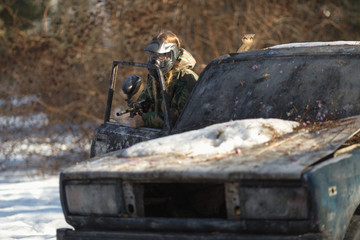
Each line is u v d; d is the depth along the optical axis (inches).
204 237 442.3
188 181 450.3
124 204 477.4
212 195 532.1
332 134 511.5
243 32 1774.1
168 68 692.1
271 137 517.0
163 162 482.0
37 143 1673.2
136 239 467.8
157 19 1766.7
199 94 663.1
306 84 605.6
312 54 629.6
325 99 585.3
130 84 707.4
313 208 422.6
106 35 1772.9
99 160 529.7
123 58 1722.4
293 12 1870.1
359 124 528.1
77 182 498.3
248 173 434.6
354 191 477.1
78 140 1622.8
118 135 673.0
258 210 434.3
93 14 1759.4
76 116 1686.8
